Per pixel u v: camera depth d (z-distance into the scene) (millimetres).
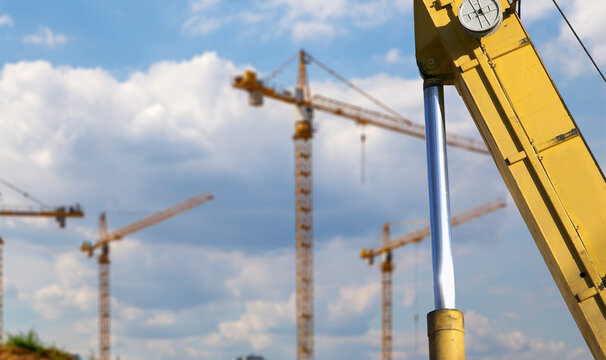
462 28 11797
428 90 12391
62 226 155500
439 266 11375
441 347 10742
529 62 11672
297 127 144875
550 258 11422
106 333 165125
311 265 139625
